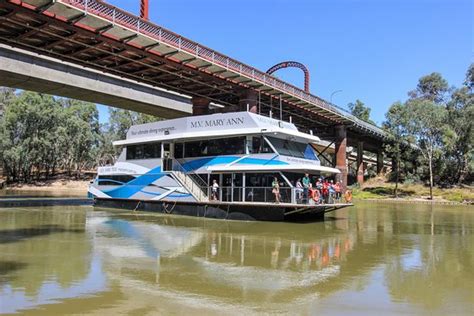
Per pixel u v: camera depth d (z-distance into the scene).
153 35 30.44
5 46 35.88
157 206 30.44
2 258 13.48
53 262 12.97
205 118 29.12
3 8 24.25
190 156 29.80
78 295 9.59
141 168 32.12
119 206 33.34
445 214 35.41
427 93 93.31
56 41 29.64
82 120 94.00
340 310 8.83
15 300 9.16
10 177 92.56
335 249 16.20
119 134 99.06
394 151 68.62
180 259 13.76
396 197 64.75
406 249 16.47
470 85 76.50
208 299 9.44
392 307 9.05
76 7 25.38
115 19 27.81
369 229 23.19
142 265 12.77
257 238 18.75
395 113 67.19
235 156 27.58
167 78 38.81
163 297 9.53
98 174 35.66
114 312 8.47
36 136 87.12
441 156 68.75
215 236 19.17
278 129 26.00
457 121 68.75
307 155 29.12
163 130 31.28
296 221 26.16
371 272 12.28
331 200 27.58
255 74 40.34
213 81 38.72
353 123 60.28
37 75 38.34
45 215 27.73
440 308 9.03
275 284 10.79
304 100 46.84
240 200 26.64
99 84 43.19
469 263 13.76
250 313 8.55
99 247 15.70
